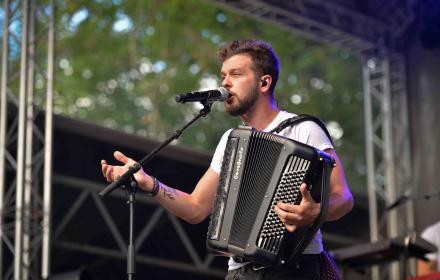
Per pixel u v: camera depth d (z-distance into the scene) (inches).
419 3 450.9
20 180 335.3
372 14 454.3
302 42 753.6
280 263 159.9
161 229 392.2
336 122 770.2
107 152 366.6
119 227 383.2
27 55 351.6
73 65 762.8
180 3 725.3
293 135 170.9
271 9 425.4
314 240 167.0
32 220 337.7
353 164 765.3
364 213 463.2
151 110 777.6
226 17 735.7
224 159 167.8
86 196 366.6
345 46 467.5
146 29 749.3
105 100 801.6
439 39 447.8
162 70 773.9
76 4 722.8
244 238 162.2
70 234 366.6
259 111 177.0
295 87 763.4
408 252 310.7
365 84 471.5
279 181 160.7
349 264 333.7
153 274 395.2
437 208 436.5
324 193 158.6
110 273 381.7
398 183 454.9
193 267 399.2
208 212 180.4
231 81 177.3
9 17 360.2
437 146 444.1
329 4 438.6
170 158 378.9
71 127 352.2
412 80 458.3
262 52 178.2
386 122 462.6
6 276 350.3
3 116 344.2
